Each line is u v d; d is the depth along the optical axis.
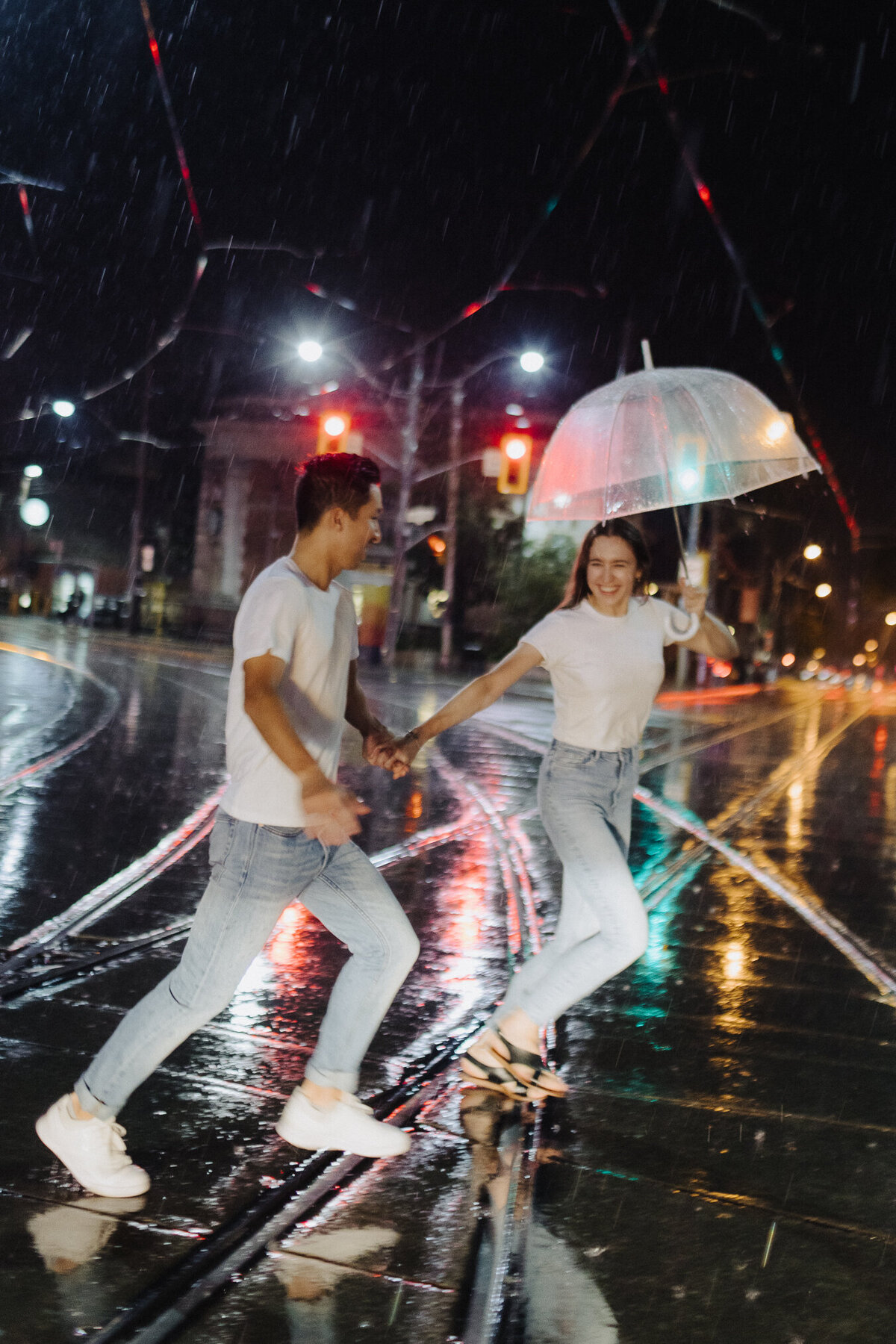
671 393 4.21
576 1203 3.36
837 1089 4.41
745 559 55.44
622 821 4.11
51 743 12.78
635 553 4.03
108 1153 3.19
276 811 3.14
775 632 62.84
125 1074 3.16
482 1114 3.97
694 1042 4.85
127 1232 3.03
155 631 50.69
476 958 5.82
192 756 12.52
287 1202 3.24
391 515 43.62
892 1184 3.61
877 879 8.48
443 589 44.19
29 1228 3.02
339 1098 3.43
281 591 3.06
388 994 3.40
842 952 6.41
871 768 16.61
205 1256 2.93
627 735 4.09
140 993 4.91
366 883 3.38
